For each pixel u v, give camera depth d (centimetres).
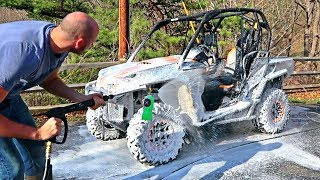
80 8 1223
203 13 652
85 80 1012
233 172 568
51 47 323
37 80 344
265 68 709
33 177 398
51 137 323
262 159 618
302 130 766
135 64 627
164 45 1168
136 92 597
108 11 1209
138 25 1134
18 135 318
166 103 612
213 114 646
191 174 557
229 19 1187
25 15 1332
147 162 568
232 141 687
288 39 2219
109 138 689
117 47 1162
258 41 718
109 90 576
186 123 626
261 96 712
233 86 691
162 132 576
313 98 1198
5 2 1127
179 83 602
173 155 588
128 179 539
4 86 307
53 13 1196
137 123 555
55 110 351
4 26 322
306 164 605
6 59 305
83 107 371
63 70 932
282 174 567
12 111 368
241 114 691
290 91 1269
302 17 2431
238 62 698
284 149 661
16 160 357
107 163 592
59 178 541
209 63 664
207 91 679
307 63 2003
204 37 696
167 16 1325
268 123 716
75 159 607
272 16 2108
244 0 1798
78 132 738
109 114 574
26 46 310
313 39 2184
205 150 643
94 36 322
